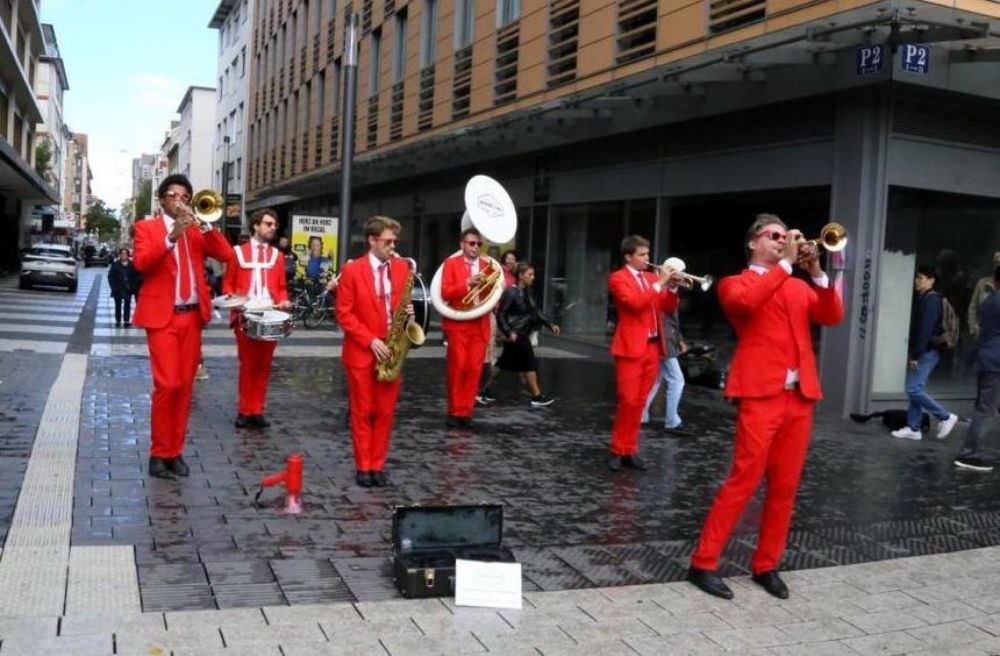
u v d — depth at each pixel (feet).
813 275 15.38
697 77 36.37
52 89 226.99
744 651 13.19
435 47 69.21
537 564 16.57
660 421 32.63
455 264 28.32
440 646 12.73
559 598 14.85
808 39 30.89
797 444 15.44
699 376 40.75
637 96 41.09
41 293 95.35
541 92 53.57
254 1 145.48
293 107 115.44
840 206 34.78
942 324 31.01
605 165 50.29
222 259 21.66
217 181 193.16
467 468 23.73
